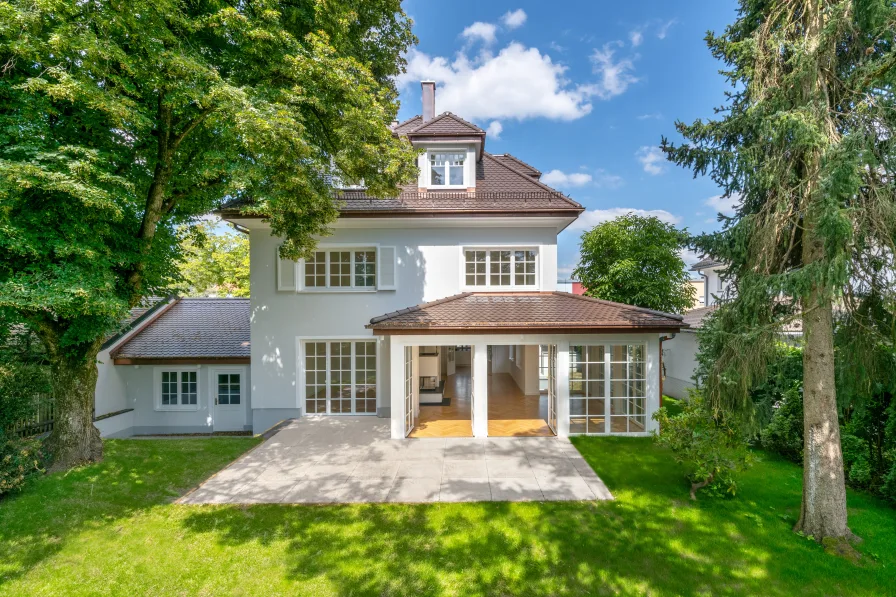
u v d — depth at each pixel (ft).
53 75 20.95
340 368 44.32
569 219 42.52
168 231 36.73
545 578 16.99
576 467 28.84
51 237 21.68
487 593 16.11
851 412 27.35
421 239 44.29
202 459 30.66
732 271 23.26
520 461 30.04
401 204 43.32
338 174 33.53
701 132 22.61
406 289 44.09
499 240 44.37
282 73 27.76
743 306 20.92
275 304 43.73
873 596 15.87
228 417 46.75
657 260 54.44
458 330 34.96
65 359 29.01
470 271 44.88
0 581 16.93
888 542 19.36
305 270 44.65
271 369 43.60
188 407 46.55
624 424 36.63
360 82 29.53
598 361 36.58
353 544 19.42
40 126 22.24
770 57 20.24
